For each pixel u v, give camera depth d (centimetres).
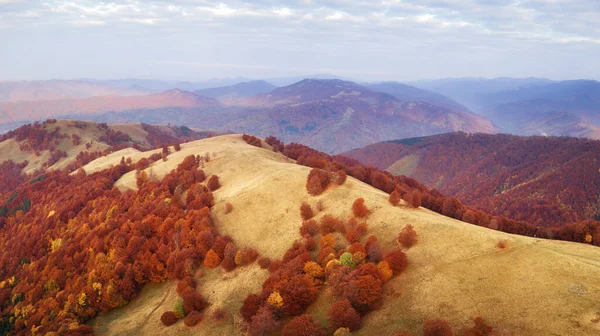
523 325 5166
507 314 5438
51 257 11156
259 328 6444
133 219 11419
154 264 9450
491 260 6575
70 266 10506
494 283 6075
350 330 6031
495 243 6969
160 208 11512
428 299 6188
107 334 8100
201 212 10694
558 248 6925
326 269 7369
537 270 6041
